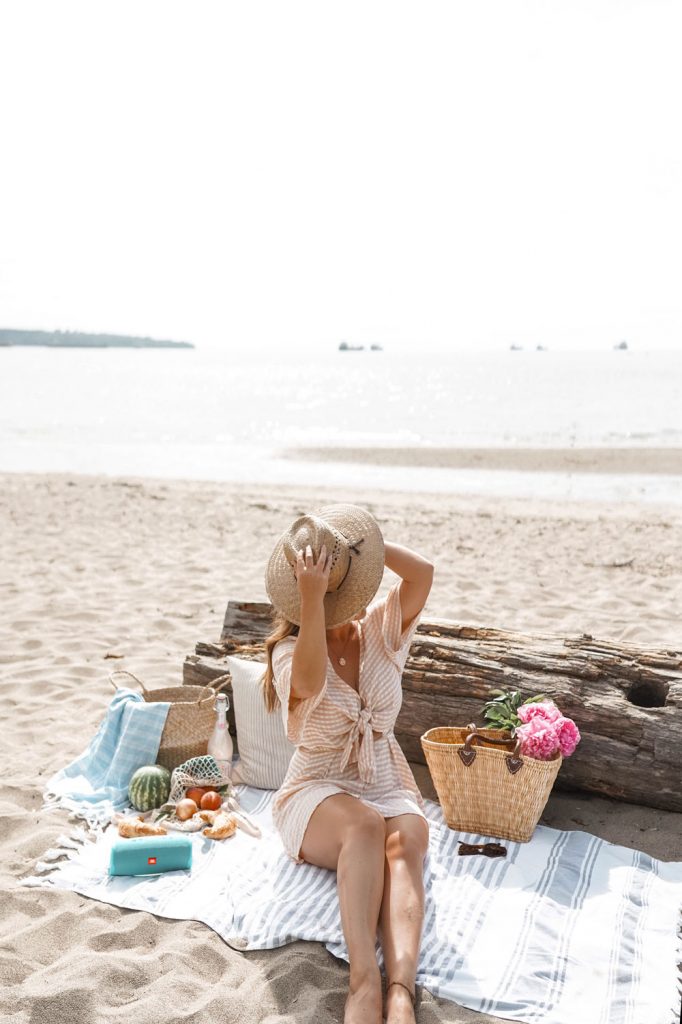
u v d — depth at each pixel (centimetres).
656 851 407
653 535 1214
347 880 317
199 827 423
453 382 9206
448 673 473
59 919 346
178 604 838
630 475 2062
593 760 440
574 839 413
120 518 1308
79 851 399
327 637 384
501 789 408
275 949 331
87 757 472
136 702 473
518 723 425
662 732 428
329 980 312
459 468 2209
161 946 332
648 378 9531
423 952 329
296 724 373
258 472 2130
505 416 4262
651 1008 301
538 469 2178
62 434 3109
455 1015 298
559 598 875
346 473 2125
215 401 5622
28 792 454
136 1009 294
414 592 383
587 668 458
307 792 368
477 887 373
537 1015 298
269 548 1109
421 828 350
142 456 2466
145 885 372
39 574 959
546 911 356
